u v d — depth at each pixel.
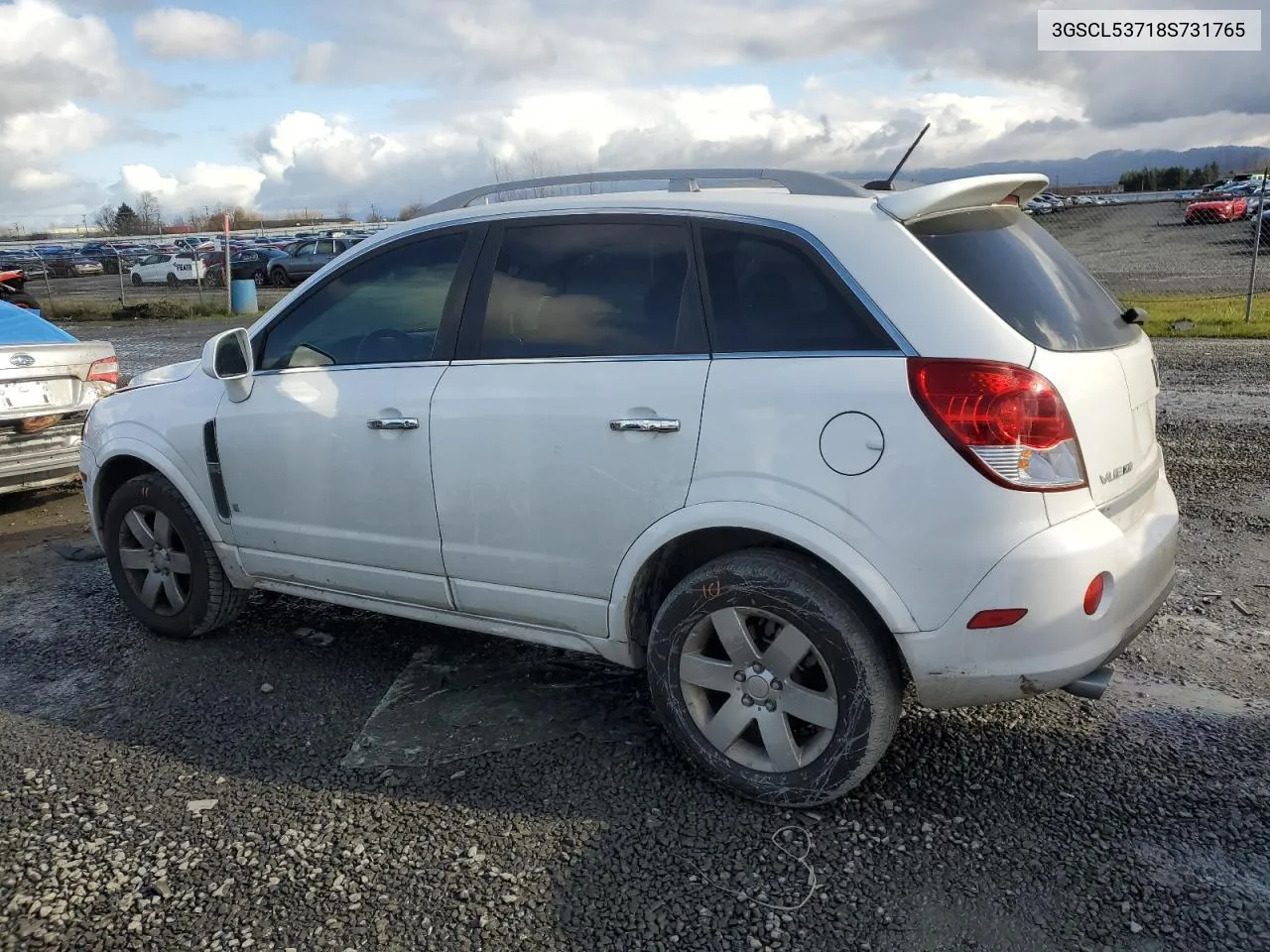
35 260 40.78
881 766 3.23
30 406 6.43
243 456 3.98
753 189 3.24
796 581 2.85
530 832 2.95
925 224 2.87
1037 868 2.72
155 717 3.75
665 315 3.10
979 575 2.63
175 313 23.67
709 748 3.10
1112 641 2.77
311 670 4.12
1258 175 28.98
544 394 3.22
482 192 3.72
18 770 3.39
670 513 3.00
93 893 2.73
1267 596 4.53
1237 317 13.73
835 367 2.77
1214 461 6.82
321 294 3.89
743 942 2.48
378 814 3.06
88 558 5.80
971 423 2.60
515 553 3.35
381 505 3.62
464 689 3.89
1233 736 3.36
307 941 2.54
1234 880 2.65
